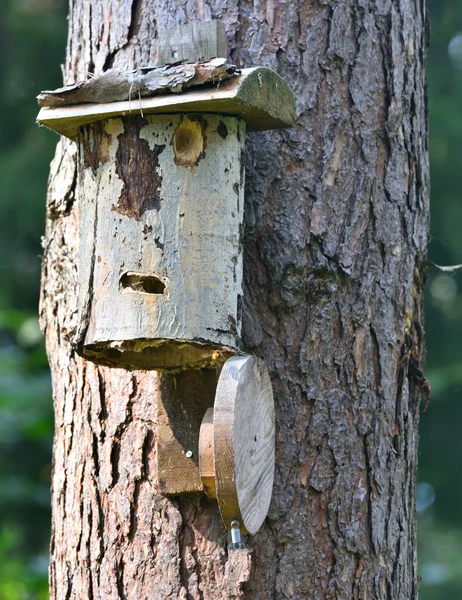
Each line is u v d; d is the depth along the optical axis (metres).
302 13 5.73
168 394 5.36
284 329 5.46
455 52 15.41
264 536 5.33
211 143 5.06
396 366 5.77
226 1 5.71
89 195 5.18
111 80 5.05
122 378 5.54
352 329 5.60
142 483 5.42
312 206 5.56
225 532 5.30
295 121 5.60
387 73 5.89
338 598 5.41
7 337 13.20
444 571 14.33
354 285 5.62
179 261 4.98
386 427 5.69
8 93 14.52
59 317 5.93
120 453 5.50
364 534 5.53
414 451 5.98
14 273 13.96
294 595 5.33
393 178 5.84
